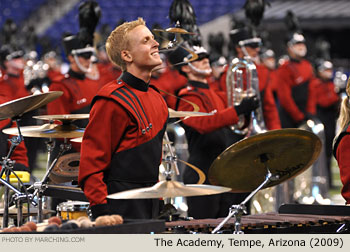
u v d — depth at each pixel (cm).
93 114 736
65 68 3428
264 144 770
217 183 825
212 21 4206
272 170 823
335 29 3931
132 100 746
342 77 2800
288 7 4059
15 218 925
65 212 877
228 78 1205
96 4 1412
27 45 3058
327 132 2416
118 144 742
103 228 578
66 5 4703
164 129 781
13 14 4612
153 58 757
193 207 1140
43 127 894
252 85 1201
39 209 830
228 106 1202
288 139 773
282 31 3738
